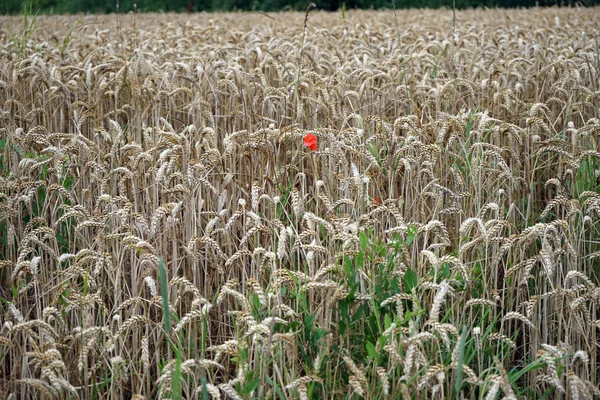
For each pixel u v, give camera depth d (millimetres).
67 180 5375
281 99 6621
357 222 4320
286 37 10289
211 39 11141
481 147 5164
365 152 5172
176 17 22078
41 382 3512
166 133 5230
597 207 4516
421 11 23531
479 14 20109
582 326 4316
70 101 7070
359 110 6672
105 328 3791
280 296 4027
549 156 6285
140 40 10695
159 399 3533
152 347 4668
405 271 4297
